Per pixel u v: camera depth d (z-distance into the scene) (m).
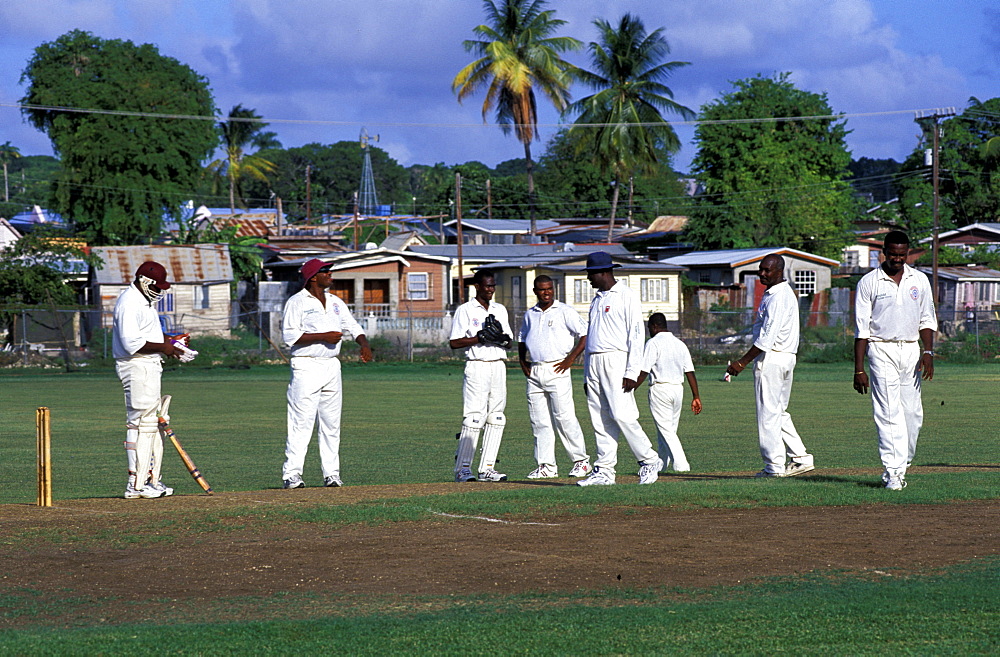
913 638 11.99
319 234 168.75
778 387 24.08
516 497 20.88
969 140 190.12
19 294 101.19
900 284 21.23
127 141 134.25
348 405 57.03
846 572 15.06
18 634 12.59
